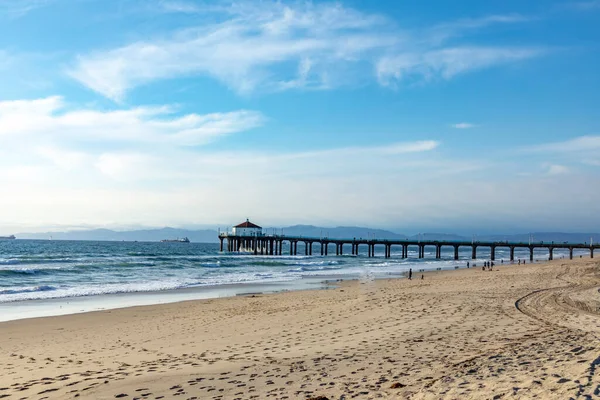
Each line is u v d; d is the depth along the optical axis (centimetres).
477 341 1245
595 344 1068
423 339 1295
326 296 2691
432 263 7544
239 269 5775
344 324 1614
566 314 1741
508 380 741
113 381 954
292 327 1611
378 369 964
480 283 3134
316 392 812
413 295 2403
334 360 1069
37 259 6438
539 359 905
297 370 984
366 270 5631
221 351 1261
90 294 3077
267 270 5666
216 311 2225
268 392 828
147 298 2911
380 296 2411
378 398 744
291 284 3862
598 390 635
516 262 8075
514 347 1110
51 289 3334
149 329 1769
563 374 745
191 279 4312
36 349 1442
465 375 816
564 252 15675
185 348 1339
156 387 894
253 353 1209
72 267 5162
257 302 2538
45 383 974
